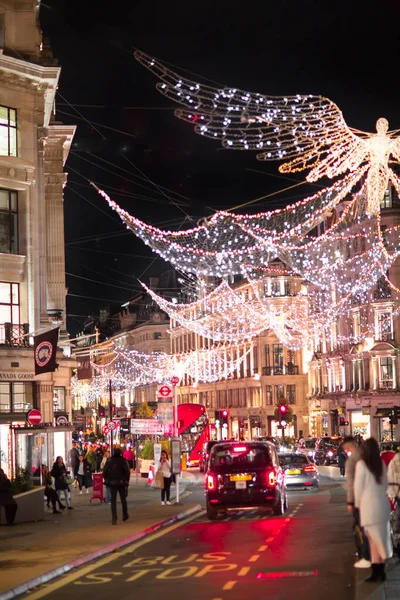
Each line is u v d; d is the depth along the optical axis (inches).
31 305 1496.1
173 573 616.7
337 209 3213.6
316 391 3646.7
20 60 1473.9
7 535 910.4
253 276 3786.9
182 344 4884.4
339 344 3316.9
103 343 6131.9
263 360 3897.6
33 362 1469.0
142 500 1379.2
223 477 1011.3
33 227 1508.4
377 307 3058.6
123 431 3009.4
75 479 1640.0
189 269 2204.7
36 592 571.2
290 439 2847.0
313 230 3400.6
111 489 992.2
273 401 3850.9
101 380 5477.4
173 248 2012.8
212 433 4411.9
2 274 1469.0
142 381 4923.7
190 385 4717.0
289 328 3759.8
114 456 999.0
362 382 3171.8
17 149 1499.8
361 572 550.3
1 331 1455.5
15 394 1475.1
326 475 1942.7
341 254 3213.6
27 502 1080.2
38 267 1517.0
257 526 920.3
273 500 1008.2
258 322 3833.7
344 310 3235.7
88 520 1056.2
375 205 976.9
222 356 4340.6
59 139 1808.6
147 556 720.3
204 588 545.6
